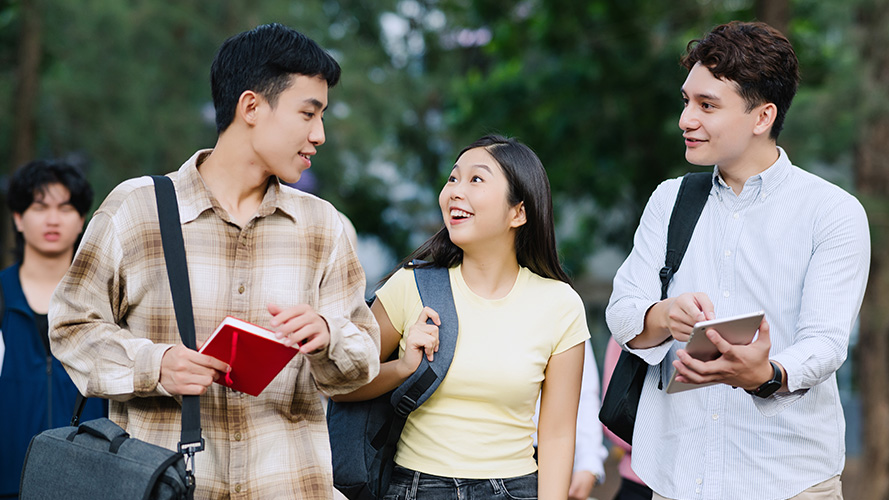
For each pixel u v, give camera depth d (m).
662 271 2.91
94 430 2.38
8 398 3.65
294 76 2.50
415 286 3.08
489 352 2.93
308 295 2.63
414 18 18.61
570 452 3.00
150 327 2.48
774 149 2.85
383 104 14.67
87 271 2.45
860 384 8.23
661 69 10.88
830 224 2.71
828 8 7.82
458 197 2.99
